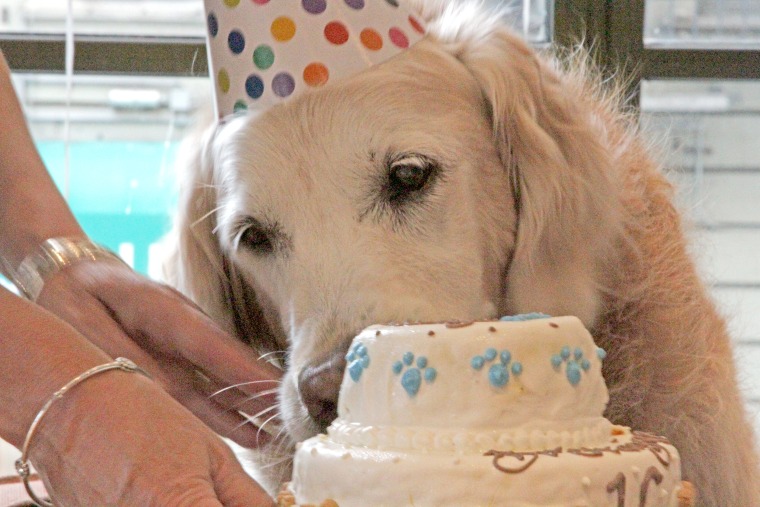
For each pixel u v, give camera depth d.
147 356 1.27
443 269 1.39
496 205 1.54
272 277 1.51
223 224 1.53
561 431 0.84
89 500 0.86
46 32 2.74
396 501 0.79
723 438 1.53
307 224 1.38
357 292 1.31
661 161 1.83
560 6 2.58
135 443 0.85
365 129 1.38
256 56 1.39
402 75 1.46
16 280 1.33
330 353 1.24
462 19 1.69
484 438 0.81
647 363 1.56
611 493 0.79
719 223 3.59
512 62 1.59
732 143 3.53
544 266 1.52
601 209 1.53
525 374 0.83
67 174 2.38
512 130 1.56
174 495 0.81
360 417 0.88
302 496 0.87
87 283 1.29
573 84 1.74
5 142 1.44
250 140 1.41
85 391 0.90
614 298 1.57
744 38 2.98
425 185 1.41
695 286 1.64
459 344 0.84
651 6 3.00
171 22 3.22
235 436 1.35
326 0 1.40
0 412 0.92
